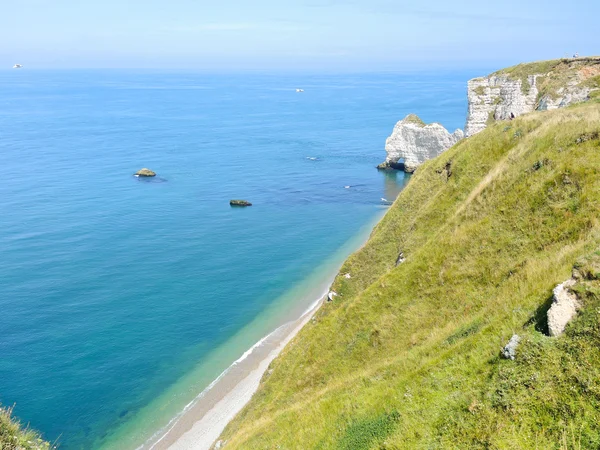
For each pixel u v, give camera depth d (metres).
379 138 190.75
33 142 175.50
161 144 177.25
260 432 26.42
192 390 47.81
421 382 19.14
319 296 67.19
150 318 60.47
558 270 20.66
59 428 42.56
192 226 93.94
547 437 13.08
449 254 30.58
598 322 14.52
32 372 49.28
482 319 21.59
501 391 15.11
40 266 73.38
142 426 43.12
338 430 20.23
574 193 26.03
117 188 118.25
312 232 92.38
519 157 32.69
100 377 49.19
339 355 31.83
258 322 60.44
